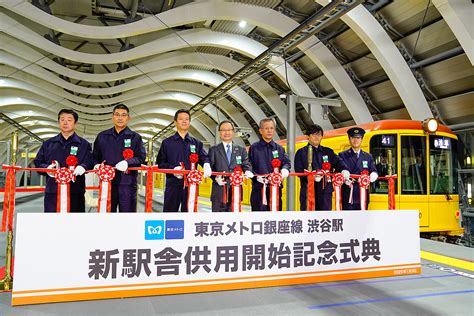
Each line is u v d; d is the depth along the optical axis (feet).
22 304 10.47
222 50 54.75
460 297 12.39
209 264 12.30
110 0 44.55
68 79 70.23
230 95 66.54
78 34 41.47
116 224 11.39
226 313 10.53
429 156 25.09
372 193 24.82
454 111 39.29
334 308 11.18
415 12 35.17
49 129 115.34
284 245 13.26
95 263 11.14
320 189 17.90
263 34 50.29
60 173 12.48
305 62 51.70
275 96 60.49
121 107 15.19
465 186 38.09
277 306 11.21
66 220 10.93
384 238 14.87
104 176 12.78
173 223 11.96
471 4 30.32
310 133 18.29
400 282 14.03
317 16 26.63
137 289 11.52
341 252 14.10
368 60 44.09
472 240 33.27
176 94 78.84
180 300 11.42
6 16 44.88
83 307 10.55
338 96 51.60
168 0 43.27
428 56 38.27
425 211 24.48
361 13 37.29
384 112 48.42
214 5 39.86
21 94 79.92
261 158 17.37
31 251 10.61
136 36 52.85
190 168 16.25
